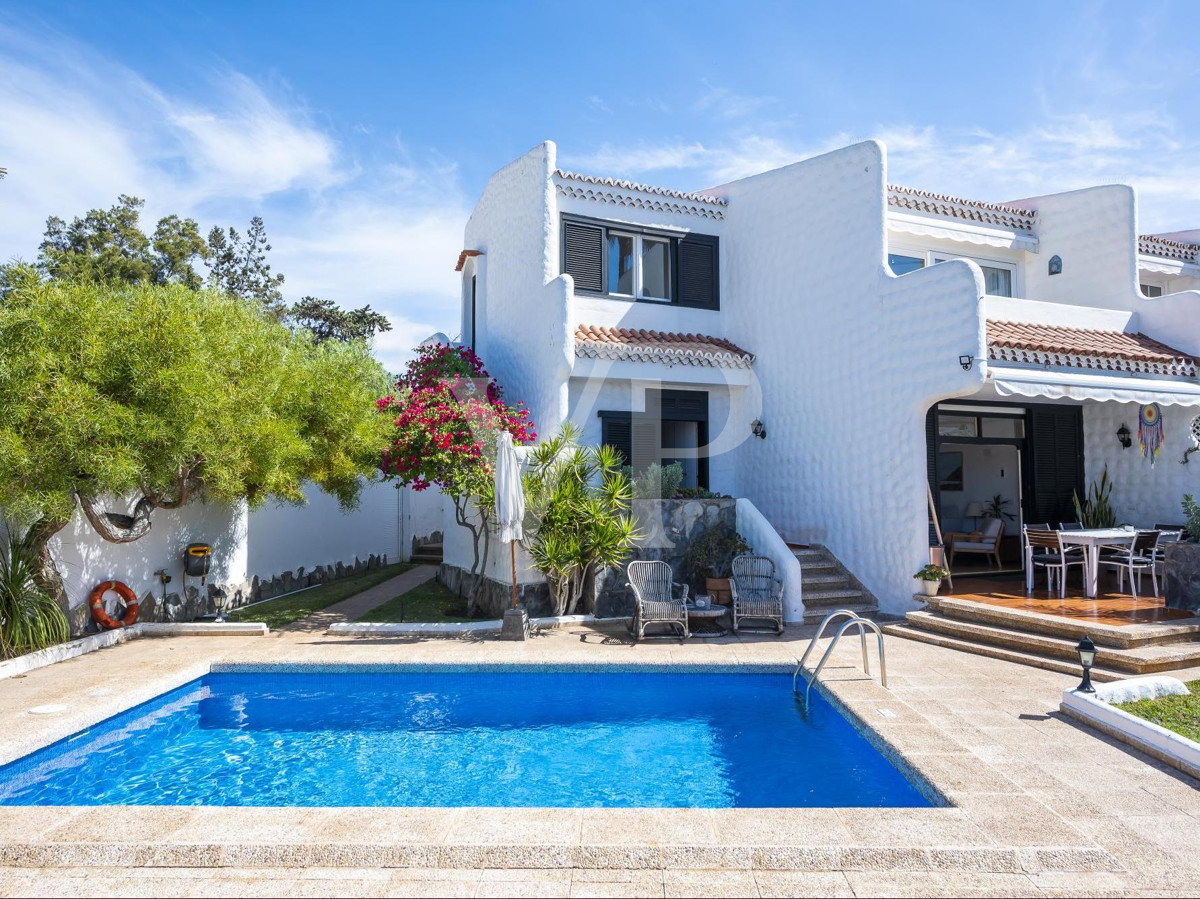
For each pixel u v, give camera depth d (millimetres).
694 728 8641
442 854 4891
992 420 15906
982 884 4617
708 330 17844
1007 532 17875
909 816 5402
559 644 11602
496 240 18531
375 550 22484
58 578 11047
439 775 7316
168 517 13562
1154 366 13992
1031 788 6016
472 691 10125
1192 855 4957
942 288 12484
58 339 9516
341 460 14008
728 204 17922
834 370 14781
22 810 5516
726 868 4832
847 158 14594
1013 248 17719
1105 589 13305
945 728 7520
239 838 5027
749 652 11000
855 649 11203
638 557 13922
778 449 16156
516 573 13086
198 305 11523
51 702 8312
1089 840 5008
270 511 16828
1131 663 9047
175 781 7195
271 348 12547
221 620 13086
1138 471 15719
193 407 10250
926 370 12773
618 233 17078
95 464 9500
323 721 9008
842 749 7922
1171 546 11398
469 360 17812
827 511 14914
